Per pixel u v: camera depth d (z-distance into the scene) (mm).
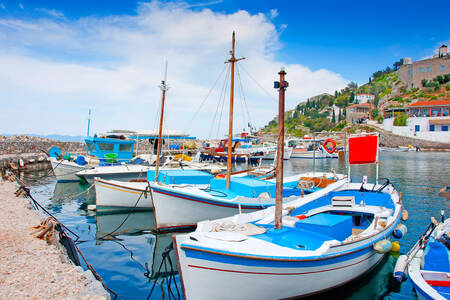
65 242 8977
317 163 45438
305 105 195125
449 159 49031
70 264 6750
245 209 11188
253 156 46375
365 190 11477
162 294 6820
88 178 20219
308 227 7410
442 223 8906
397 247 9000
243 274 5516
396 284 7363
